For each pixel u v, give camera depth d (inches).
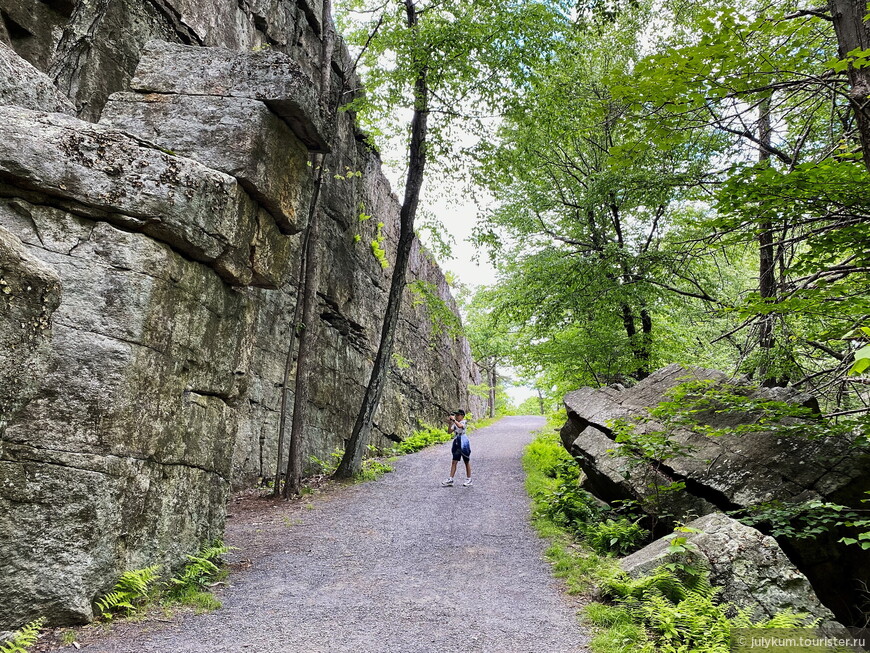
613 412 395.9
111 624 183.0
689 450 301.1
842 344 367.6
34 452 179.8
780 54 273.6
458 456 495.8
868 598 267.3
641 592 209.5
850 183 241.8
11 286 134.1
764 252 424.5
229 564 265.4
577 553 293.9
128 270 210.1
